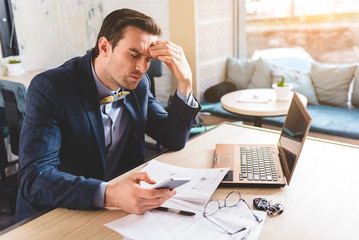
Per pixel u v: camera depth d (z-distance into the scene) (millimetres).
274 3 3873
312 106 3494
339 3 3480
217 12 3949
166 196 971
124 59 1178
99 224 966
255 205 1021
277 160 1271
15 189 2578
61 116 1231
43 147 1142
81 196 1018
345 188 1119
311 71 3602
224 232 902
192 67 3809
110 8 4277
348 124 2979
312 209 1010
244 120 3414
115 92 1368
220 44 4074
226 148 1399
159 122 1514
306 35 3748
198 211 998
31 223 982
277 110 2689
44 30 3721
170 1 3787
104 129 1388
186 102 1434
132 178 1019
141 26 1162
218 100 3805
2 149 2574
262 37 4055
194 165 1302
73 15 3973
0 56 3359
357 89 3303
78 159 1304
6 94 2580
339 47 3574
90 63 1289
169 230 916
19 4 3459
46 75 1235
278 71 3707
